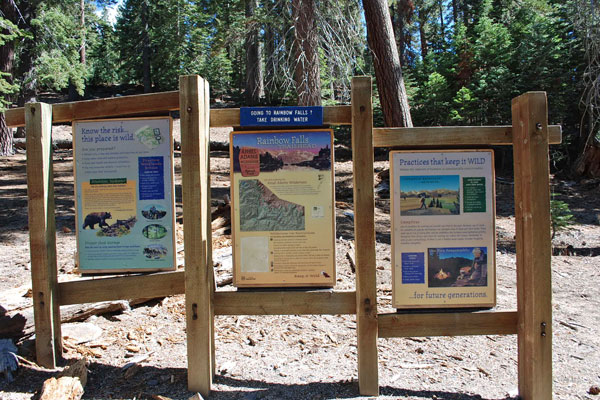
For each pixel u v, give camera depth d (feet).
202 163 11.09
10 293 14.53
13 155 61.57
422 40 110.01
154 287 11.97
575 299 19.10
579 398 11.36
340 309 11.44
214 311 11.53
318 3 36.04
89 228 12.07
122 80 152.66
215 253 19.76
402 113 41.09
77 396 10.60
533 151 10.69
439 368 12.80
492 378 12.28
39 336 11.95
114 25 150.41
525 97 10.80
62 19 67.15
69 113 12.06
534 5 75.92
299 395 11.10
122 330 14.74
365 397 11.05
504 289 19.92
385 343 14.42
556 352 14.10
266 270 11.59
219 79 115.44
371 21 40.68
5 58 59.57
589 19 42.22
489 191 11.48
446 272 11.49
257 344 14.06
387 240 27.40
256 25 43.37
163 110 11.81
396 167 11.44
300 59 35.58
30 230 11.84
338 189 42.11
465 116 60.18
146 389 11.29
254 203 11.59
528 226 10.82
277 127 11.57
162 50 117.60
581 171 53.98
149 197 12.00
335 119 11.46
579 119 56.29
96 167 12.00
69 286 12.21
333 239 11.57
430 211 11.47
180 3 114.83
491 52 62.44
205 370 11.03
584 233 32.99
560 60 57.16
